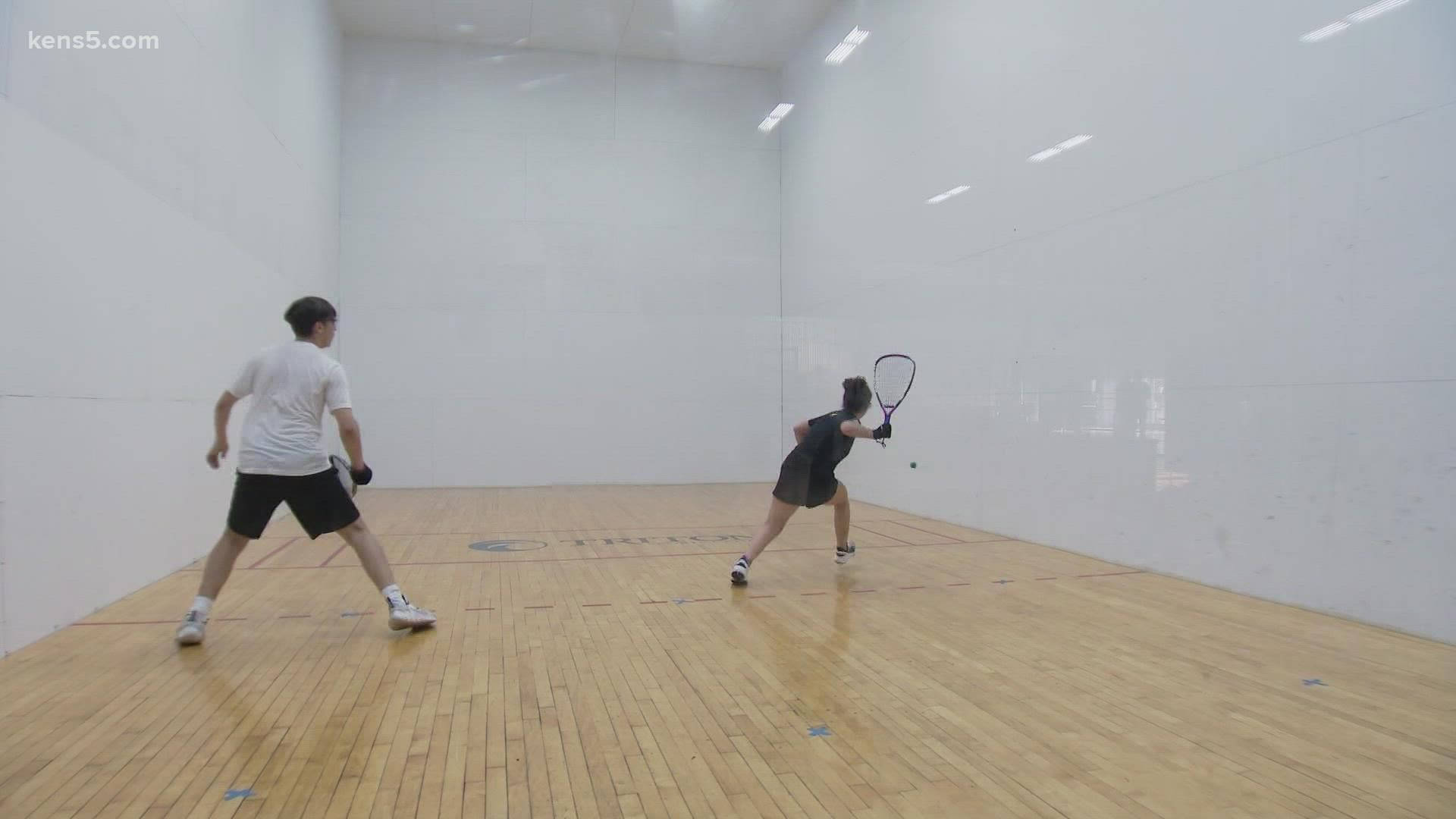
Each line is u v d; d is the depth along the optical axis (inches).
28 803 79.1
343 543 233.9
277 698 108.9
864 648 134.3
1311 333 160.2
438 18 399.9
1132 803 82.0
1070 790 84.6
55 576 138.8
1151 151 199.0
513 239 430.0
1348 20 153.5
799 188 432.5
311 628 144.0
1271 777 88.1
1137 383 203.2
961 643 137.0
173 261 187.5
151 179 175.3
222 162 221.5
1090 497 218.7
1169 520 193.3
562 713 104.4
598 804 80.5
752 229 458.0
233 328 231.8
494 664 124.0
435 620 145.8
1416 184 141.8
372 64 418.3
